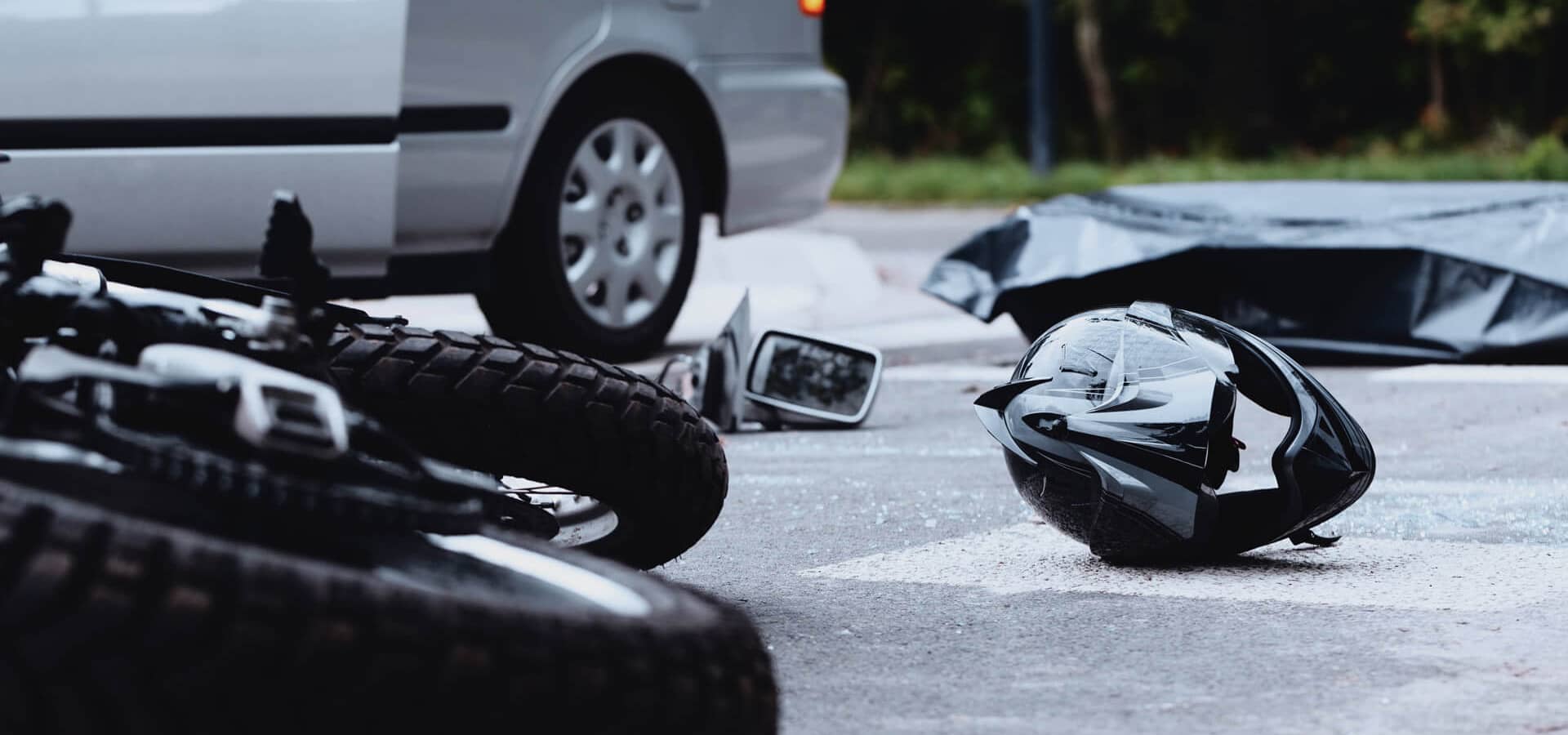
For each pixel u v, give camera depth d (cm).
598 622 204
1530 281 732
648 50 785
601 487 325
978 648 335
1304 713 290
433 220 719
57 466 204
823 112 869
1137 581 388
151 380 202
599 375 327
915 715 292
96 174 642
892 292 1134
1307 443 391
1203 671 316
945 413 662
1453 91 3297
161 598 177
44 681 177
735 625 225
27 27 629
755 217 849
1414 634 339
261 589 181
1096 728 284
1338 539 412
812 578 398
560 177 770
